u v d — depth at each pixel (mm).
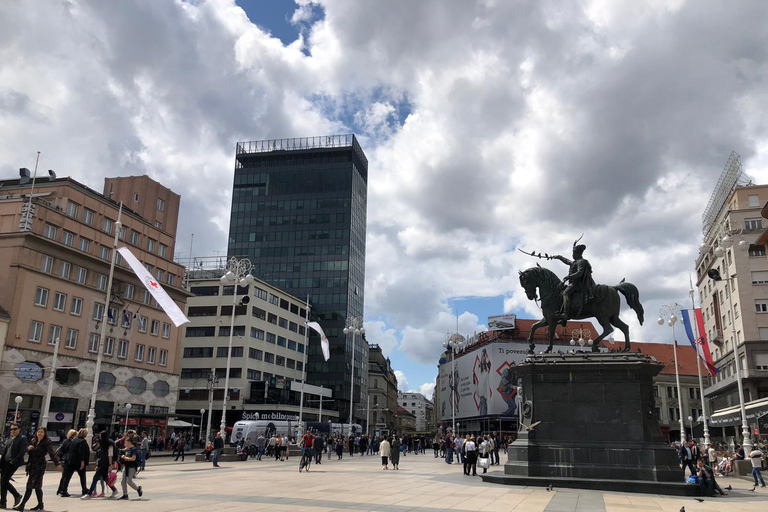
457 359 106812
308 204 130000
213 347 87438
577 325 99500
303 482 21703
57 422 50000
